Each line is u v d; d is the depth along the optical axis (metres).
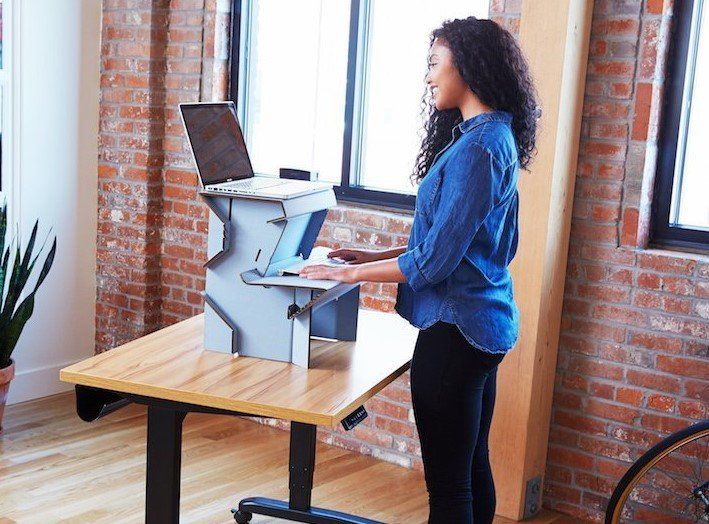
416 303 2.65
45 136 4.96
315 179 4.59
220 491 4.03
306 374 2.68
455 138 2.85
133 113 5.05
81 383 2.58
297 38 4.78
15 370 4.96
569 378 3.94
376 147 4.58
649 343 3.74
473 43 2.58
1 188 4.80
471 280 2.58
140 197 5.08
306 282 2.68
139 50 4.98
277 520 3.78
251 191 2.71
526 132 2.69
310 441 3.52
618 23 3.67
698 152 3.79
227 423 4.85
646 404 3.77
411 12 4.39
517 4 3.88
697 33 3.73
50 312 5.11
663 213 3.82
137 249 5.13
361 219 4.43
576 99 3.72
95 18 5.11
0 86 4.73
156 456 2.60
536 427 3.89
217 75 4.88
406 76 4.44
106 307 5.31
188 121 2.79
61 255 5.13
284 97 4.87
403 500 4.07
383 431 4.49
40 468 4.14
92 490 3.95
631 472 3.39
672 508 3.75
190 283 5.07
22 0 4.75
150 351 2.83
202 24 4.86
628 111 3.69
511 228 2.70
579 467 3.96
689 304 3.63
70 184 5.12
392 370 2.77
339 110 4.68
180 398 2.48
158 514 2.62
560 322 3.93
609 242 3.79
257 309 2.78
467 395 2.62
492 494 3.04
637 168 3.70
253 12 4.92
